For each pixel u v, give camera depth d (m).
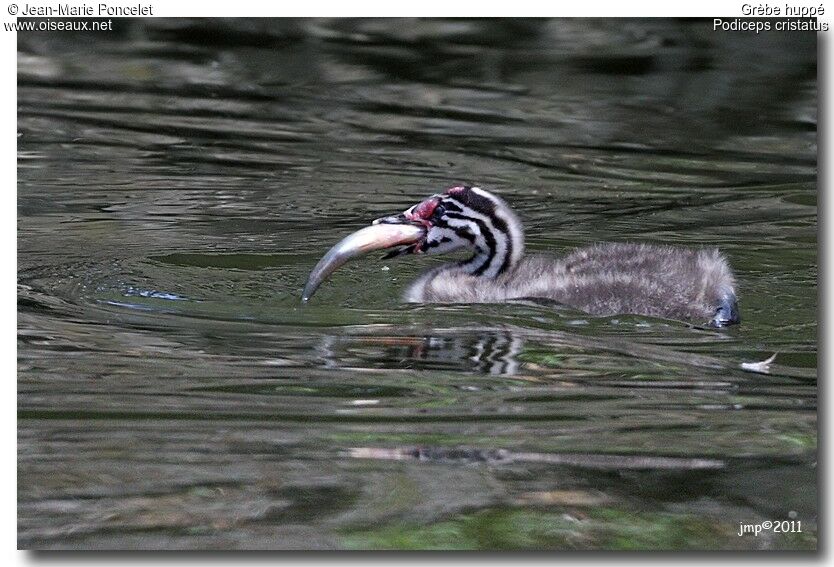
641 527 8.76
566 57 26.58
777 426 10.34
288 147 21.30
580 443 9.98
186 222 17.20
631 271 14.05
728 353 12.29
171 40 27.08
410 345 12.38
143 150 20.89
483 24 27.72
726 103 24.27
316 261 15.52
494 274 14.70
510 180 19.86
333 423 10.30
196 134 21.89
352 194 18.88
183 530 8.55
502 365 11.81
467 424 10.33
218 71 25.67
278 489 9.15
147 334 12.52
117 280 14.42
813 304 14.01
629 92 24.86
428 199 14.84
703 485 9.25
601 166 20.72
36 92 23.94
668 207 18.55
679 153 21.53
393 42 27.36
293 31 27.56
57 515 8.70
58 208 17.69
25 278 14.43
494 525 8.71
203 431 10.09
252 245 16.16
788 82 25.14
